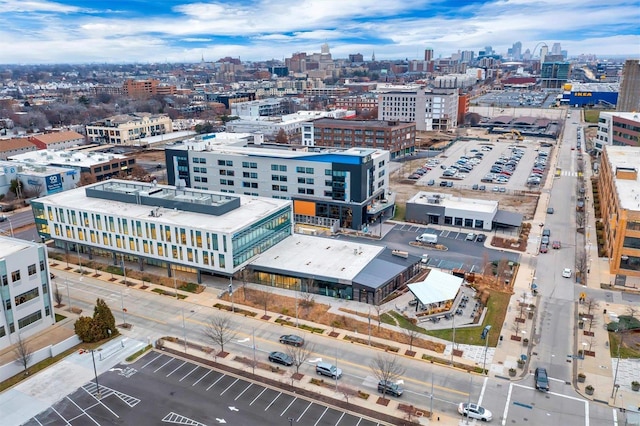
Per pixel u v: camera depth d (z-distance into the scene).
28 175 160.75
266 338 77.94
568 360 71.25
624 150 156.12
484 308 86.25
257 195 141.62
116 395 64.62
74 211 108.88
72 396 64.56
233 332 79.69
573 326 80.31
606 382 66.31
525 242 119.25
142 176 187.00
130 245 103.81
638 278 94.69
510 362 71.00
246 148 152.62
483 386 65.81
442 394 64.19
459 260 108.62
